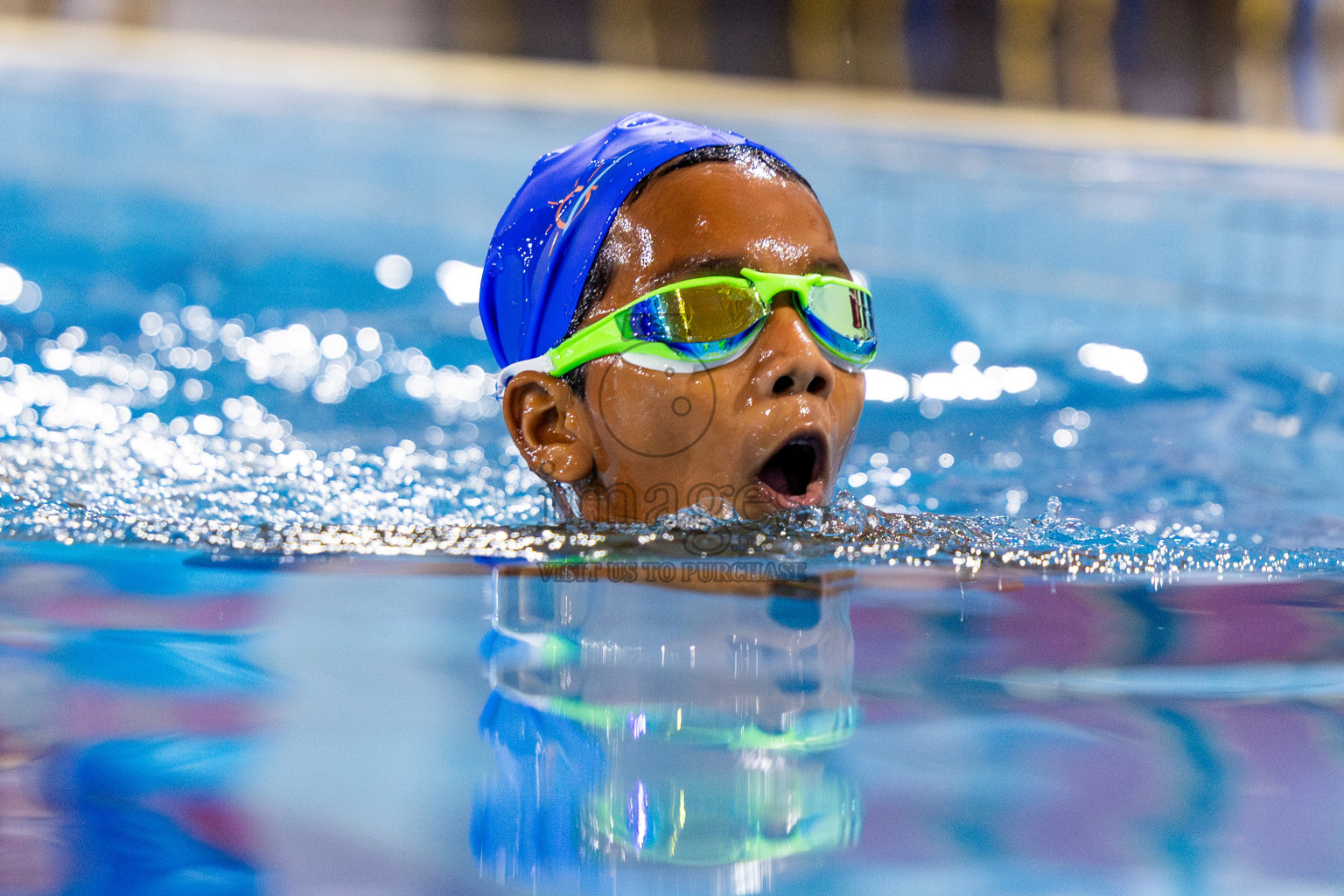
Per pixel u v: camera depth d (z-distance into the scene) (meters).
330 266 7.08
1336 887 0.88
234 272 6.74
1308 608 1.71
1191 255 8.37
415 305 6.33
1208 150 11.20
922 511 2.58
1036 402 4.45
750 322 2.02
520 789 1.03
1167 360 5.35
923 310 7.02
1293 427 4.00
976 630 1.55
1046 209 8.73
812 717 1.22
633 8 15.15
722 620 1.56
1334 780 1.09
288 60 12.26
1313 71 15.22
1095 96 14.63
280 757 1.10
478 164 9.41
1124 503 2.79
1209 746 1.16
